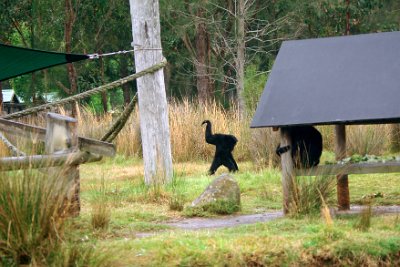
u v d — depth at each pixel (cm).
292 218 1158
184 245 935
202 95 3762
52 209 879
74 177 1085
